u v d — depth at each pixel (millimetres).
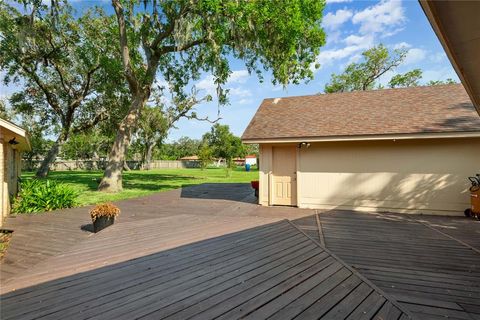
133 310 2725
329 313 2666
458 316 2621
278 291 3131
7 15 15391
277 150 9305
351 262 4062
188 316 2615
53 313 2676
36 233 5844
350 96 10477
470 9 1531
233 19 10852
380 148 8109
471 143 7305
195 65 15125
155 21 12438
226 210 8492
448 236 5457
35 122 21500
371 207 8203
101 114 20875
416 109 8422
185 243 5012
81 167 38062
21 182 11484
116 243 5051
